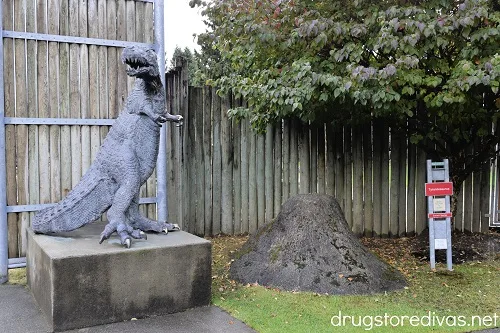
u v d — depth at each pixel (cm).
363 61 537
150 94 394
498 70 413
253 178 648
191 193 623
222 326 334
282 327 329
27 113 470
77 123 490
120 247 356
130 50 371
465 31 454
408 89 464
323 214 466
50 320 329
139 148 390
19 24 464
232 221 647
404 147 657
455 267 498
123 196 374
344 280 413
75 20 488
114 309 342
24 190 471
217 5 559
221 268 485
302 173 656
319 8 542
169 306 362
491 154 588
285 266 432
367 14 511
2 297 399
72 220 390
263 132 604
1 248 451
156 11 520
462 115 532
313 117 547
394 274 441
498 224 675
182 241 379
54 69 480
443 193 493
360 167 661
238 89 564
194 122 620
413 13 475
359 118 584
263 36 511
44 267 348
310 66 481
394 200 658
